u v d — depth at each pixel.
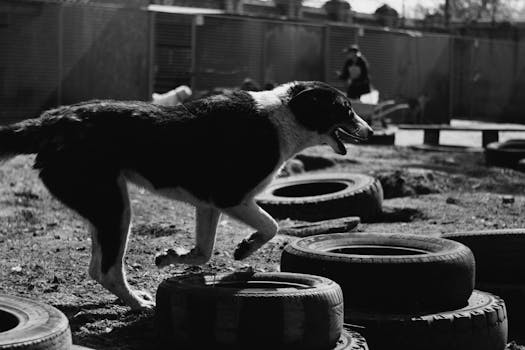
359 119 6.85
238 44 28.59
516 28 38.12
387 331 5.84
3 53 23.36
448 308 6.15
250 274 5.89
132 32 25.84
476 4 41.84
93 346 5.67
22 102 23.83
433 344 5.86
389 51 32.97
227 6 29.42
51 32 24.12
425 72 34.16
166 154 6.21
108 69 25.38
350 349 5.39
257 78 29.22
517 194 13.47
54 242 8.93
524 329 7.05
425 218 11.10
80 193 6.15
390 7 34.34
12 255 8.25
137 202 11.55
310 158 15.84
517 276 7.27
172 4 28.16
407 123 33.41
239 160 6.26
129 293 6.32
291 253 6.46
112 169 6.17
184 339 5.36
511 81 37.78
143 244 8.72
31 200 11.27
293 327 5.19
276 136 6.40
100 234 6.21
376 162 16.64
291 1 30.92
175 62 27.16
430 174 13.77
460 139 26.25
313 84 6.68
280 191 11.69
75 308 6.48
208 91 25.41
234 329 5.20
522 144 17.89
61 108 6.36
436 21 37.12
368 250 6.84
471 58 37.00
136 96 26.08
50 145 6.16
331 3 32.22
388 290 6.02
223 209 6.41
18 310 4.68
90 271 6.31
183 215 10.91
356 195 10.69
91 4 24.83
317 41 30.66
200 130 6.23
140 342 5.76
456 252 6.27
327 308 5.30
